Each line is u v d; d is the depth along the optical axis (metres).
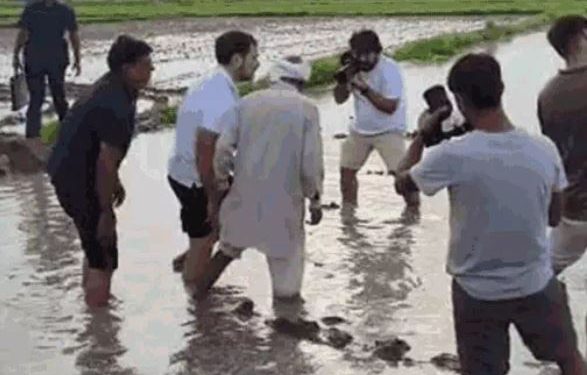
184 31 39.81
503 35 35.78
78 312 9.92
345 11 50.28
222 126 9.79
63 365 9.13
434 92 8.20
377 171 13.80
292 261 9.95
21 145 14.09
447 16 48.53
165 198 12.77
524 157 7.70
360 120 12.26
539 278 7.76
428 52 29.17
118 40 9.60
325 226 11.75
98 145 9.56
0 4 53.19
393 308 9.92
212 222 10.04
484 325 7.82
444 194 12.76
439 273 10.58
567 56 9.27
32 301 10.11
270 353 9.25
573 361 7.89
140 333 9.59
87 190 9.67
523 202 7.69
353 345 9.34
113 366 9.12
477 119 7.77
